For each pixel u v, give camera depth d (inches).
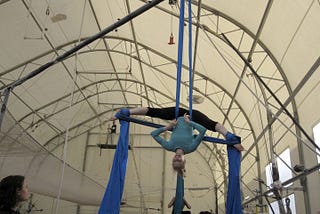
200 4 342.6
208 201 711.7
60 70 478.6
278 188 262.1
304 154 336.8
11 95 457.4
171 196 700.7
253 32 355.6
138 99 669.9
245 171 604.1
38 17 379.6
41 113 534.3
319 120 302.0
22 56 422.6
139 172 717.3
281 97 390.3
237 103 500.1
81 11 409.4
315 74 301.4
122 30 473.7
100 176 681.6
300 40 304.7
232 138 158.2
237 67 418.6
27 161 263.4
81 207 695.1
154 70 542.0
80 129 689.0
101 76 576.1
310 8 265.7
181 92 567.5
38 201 661.3
